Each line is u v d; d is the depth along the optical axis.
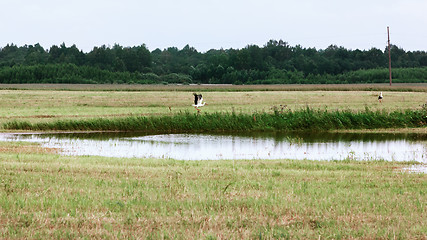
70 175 29.62
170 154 50.12
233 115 84.31
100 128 78.44
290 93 177.25
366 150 53.16
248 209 21.58
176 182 27.36
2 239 17.12
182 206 21.83
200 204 22.16
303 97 154.25
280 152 51.91
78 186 26.14
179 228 18.59
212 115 85.56
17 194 23.94
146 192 24.61
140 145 58.34
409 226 19.00
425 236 17.81
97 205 21.88
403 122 78.81
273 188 26.06
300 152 51.94
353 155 48.53
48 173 30.20
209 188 25.72
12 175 29.50
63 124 77.94
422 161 43.34
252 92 186.62
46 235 17.58
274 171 31.81
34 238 17.22
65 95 158.12
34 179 28.16
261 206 21.81
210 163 37.09
